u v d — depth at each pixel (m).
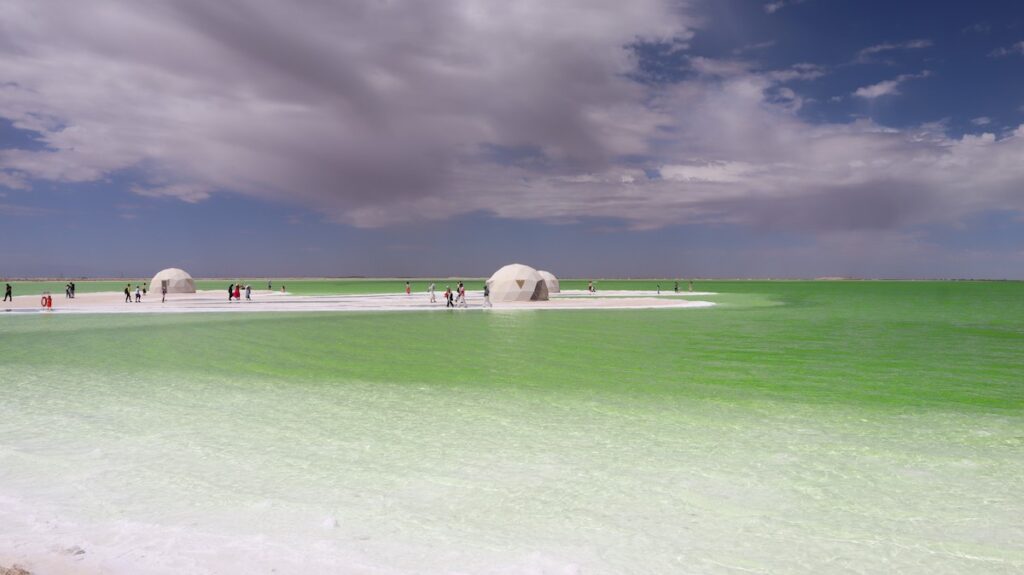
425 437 8.27
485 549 4.73
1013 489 6.25
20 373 13.80
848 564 4.55
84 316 32.75
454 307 41.62
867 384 12.70
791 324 28.55
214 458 7.20
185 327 25.89
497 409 10.17
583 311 37.66
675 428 8.85
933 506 5.77
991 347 19.48
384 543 4.81
